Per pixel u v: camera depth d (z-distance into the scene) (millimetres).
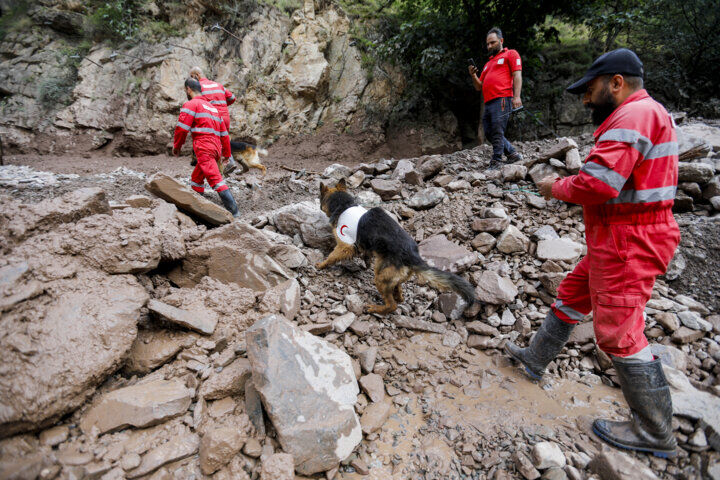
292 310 2895
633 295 1859
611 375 2641
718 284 3189
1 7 9969
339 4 11453
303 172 6520
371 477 1968
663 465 1948
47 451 1763
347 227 3332
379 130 10969
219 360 2373
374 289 3561
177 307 2727
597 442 2111
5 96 9344
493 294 3117
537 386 2574
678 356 2576
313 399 2090
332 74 11250
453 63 9633
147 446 1895
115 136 9484
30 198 4945
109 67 9695
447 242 3777
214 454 1812
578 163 4352
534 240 3764
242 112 10008
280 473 1769
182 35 10047
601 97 1964
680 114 5996
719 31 8938
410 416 2361
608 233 1887
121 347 2162
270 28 10547
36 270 2240
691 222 3613
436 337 3059
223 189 4477
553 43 11391
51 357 1913
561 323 2396
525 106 10359
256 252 3166
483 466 2014
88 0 10094
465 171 5375
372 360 2650
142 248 2658
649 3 9211
